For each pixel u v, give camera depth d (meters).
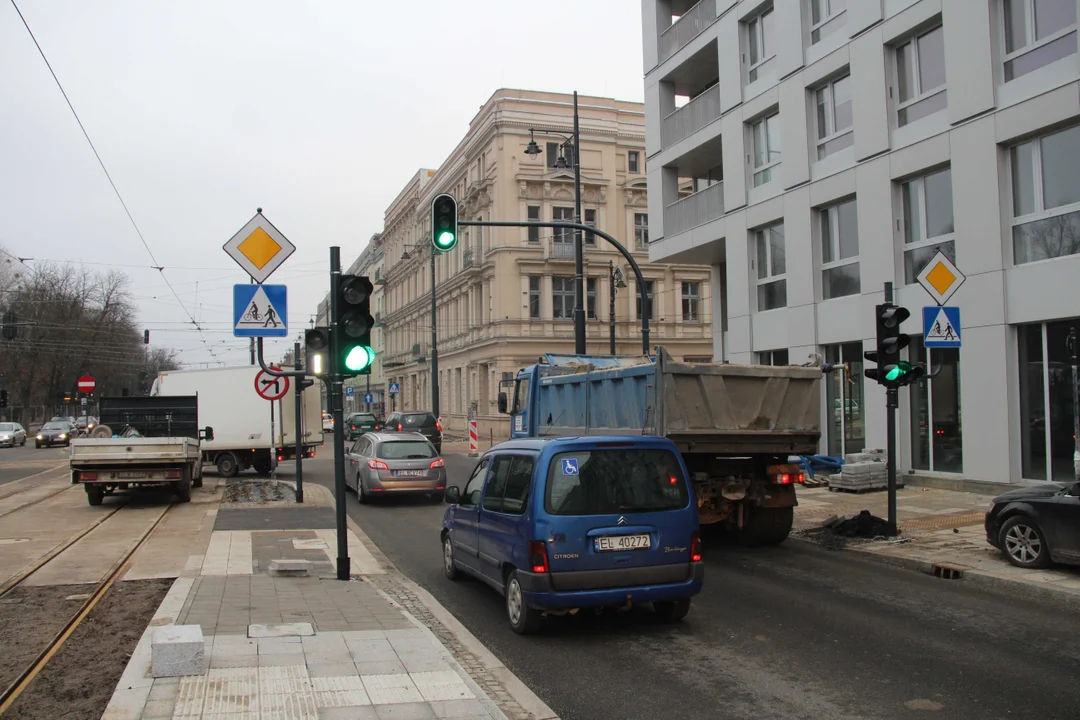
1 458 34.78
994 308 14.63
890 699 5.41
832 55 18.25
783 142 19.77
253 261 9.71
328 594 8.05
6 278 59.19
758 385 10.85
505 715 4.90
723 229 22.45
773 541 11.52
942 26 15.73
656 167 25.86
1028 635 6.96
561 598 6.80
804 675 5.93
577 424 12.84
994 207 14.62
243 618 6.96
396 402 67.88
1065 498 8.79
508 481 7.73
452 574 9.35
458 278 48.00
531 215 42.44
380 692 5.06
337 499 8.95
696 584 7.16
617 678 5.91
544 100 42.69
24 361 63.75
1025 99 14.09
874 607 8.02
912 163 16.27
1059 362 13.85
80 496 18.22
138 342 70.31
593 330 42.84
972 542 10.75
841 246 18.48
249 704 4.81
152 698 4.89
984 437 14.83
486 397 45.28
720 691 5.61
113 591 8.39
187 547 11.03
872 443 17.36
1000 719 5.03
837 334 18.25
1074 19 13.38
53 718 4.84
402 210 66.31
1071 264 13.41
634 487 7.15
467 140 46.81
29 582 8.85
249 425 23.19
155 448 16.03
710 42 22.86
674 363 10.36
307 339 8.98
